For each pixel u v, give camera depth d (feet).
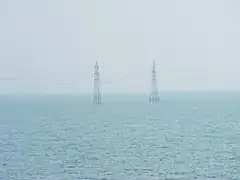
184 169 197.16
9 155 241.35
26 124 441.27
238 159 221.46
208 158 224.74
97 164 211.41
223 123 423.23
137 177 181.88
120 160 220.64
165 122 444.14
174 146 267.80
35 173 192.44
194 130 362.74
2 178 183.52
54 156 236.84
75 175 186.91
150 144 278.67
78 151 253.24
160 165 206.80
